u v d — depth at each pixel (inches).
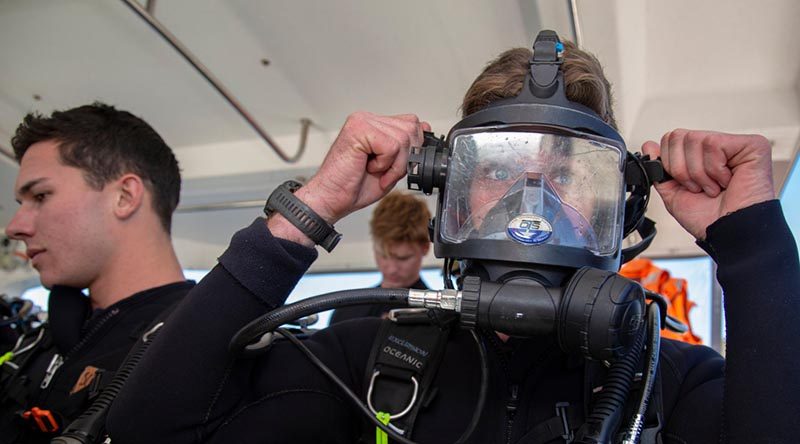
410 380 37.6
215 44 97.8
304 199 38.5
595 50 84.8
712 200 36.4
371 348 41.3
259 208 135.2
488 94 38.0
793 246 32.8
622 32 83.0
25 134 57.2
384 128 38.7
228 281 36.7
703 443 33.0
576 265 31.9
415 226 99.5
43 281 54.6
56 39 99.7
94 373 47.6
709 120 94.6
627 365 32.9
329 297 32.9
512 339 37.3
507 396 36.5
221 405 36.6
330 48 96.7
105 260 54.5
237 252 37.1
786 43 86.5
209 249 149.9
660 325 36.5
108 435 36.6
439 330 39.0
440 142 39.1
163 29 88.1
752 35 86.2
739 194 34.6
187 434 35.3
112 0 89.5
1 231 157.6
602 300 28.8
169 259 57.6
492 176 34.6
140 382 35.2
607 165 34.8
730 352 31.8
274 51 98.3
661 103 97.8
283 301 37.6
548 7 81.4
